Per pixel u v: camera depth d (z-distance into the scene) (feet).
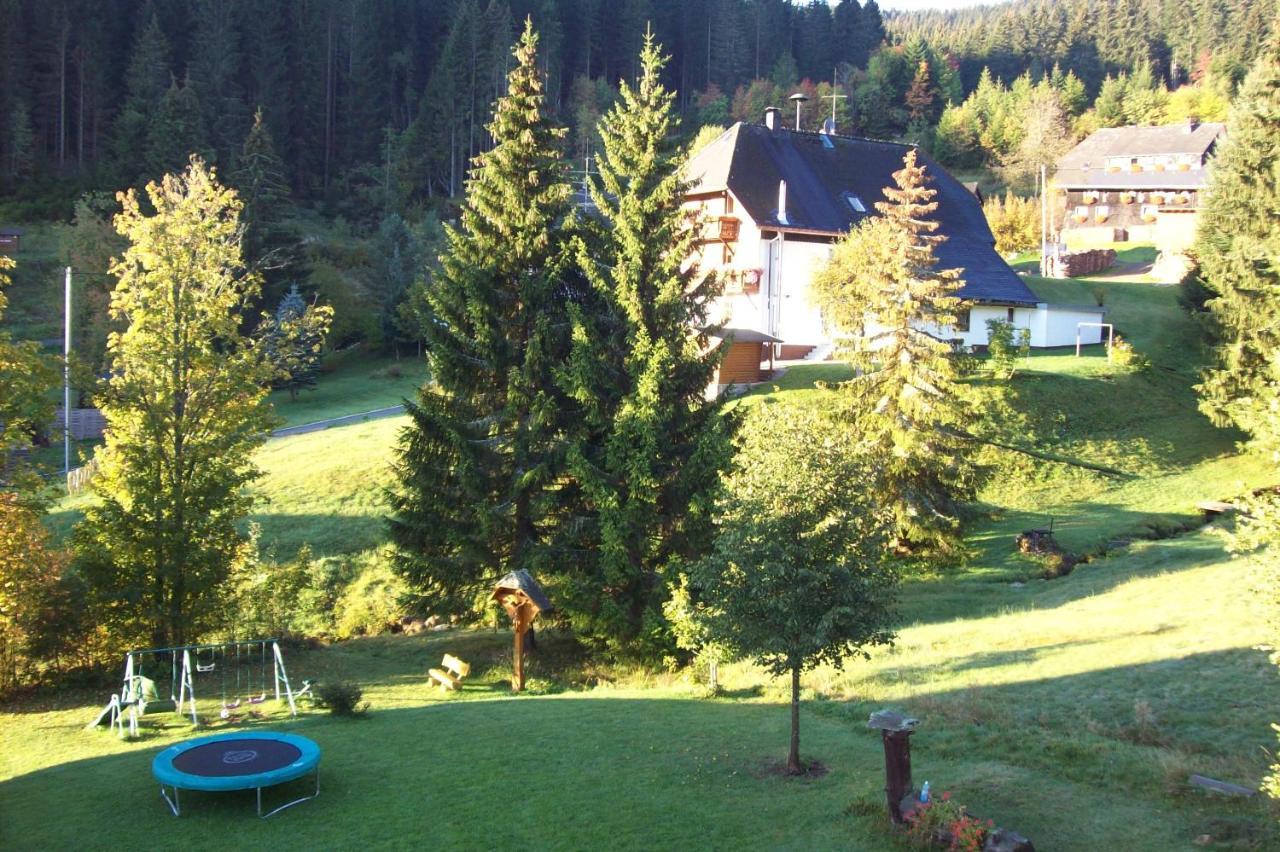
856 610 59.67
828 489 60.64
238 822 54.13
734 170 186.80
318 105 419.74
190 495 91.71
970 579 113.80
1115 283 259.80
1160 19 647.97
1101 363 177.78
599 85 458.50
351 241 331.77
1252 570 48.24
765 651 59.41
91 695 84.28
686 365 97.86
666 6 553.23
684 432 97.86
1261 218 153.28
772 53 590.14
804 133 207.31
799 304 183.32
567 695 85.76
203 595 92.43
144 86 359.46
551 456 98.32
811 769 61.77
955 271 122.11
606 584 94.22
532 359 97.19
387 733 71.10
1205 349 163.32
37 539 86.63
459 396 101.24
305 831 52.75
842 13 638.94
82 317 207.82
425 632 112.06
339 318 258.37
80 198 286.25
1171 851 47.50
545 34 473.67
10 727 74.59
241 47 416.05
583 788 59.06
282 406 215.31
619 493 95.25
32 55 373.20
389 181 384.27
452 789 58.85
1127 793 54.49
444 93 407.85
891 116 523.29
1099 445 148.87
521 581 87.97
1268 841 46.70
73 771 63.52
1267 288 141.69
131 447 90.27
